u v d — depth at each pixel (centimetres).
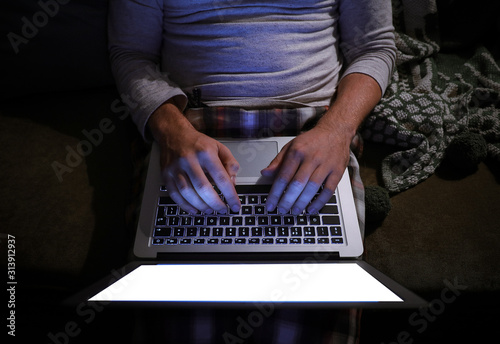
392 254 73
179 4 74
